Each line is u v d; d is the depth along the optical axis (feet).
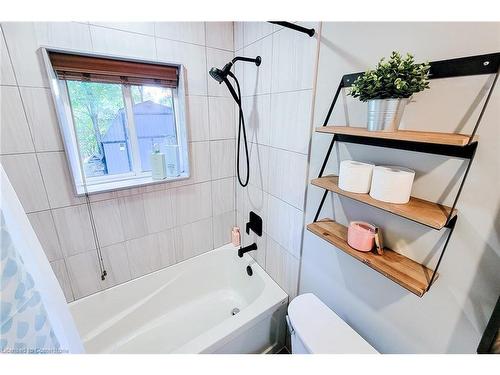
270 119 4.48
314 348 2.97
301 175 4.00
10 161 3.57
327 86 3.28
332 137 3.34
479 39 1.92
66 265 4.40
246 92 5.06
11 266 1.73
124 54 4.11
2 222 1.70
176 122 5.32
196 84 4.99
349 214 3.33
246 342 4.39
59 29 3.52
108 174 4.87
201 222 5.96
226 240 6.57
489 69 1.87
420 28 2.25
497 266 2.04
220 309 6.03
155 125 5.12
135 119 4.87
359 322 3.43
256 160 5.15
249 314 4.36
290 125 4.02
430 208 2.25
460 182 2.17
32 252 1.99
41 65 3.50
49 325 2.08
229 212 6.38
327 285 3.90
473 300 2.22
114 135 4.74
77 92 4.14
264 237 5.36
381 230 2.92
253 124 5.01
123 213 4.80
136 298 5.31
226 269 6.48
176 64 4.63
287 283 4.85
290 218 4.45
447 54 2.11
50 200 4.00
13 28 3.25
